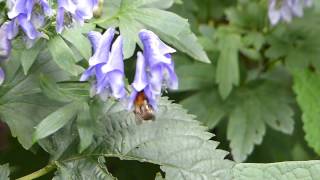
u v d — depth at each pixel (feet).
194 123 1.23
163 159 1.19
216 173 1.17
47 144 1.21
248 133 1.67
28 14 1.04
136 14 1.21
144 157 1.19
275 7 1.72
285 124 1.70
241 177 1.27
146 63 1.06
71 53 1.09
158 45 1.06
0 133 1.49
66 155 1.22
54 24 1.09
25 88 1.21
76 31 1.10
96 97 1.13
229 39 1.77
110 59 1.05
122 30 1.19
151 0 1.24
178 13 1.77
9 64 1.19
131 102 1.05
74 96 1.13
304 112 1.75
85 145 1.11
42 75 1.16
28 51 1.10
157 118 1.23
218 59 1.75
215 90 1.76
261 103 1.75
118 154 1.20
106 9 1.26
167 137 1.21
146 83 1.05
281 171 1.28
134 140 1.21
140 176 1.64
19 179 1.21
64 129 1.23
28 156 1.46
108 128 1.22
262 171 1.27
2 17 1.11
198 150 1.19
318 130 1.74
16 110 1.20
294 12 1.73
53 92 1.14
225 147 1.73
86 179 1.19
